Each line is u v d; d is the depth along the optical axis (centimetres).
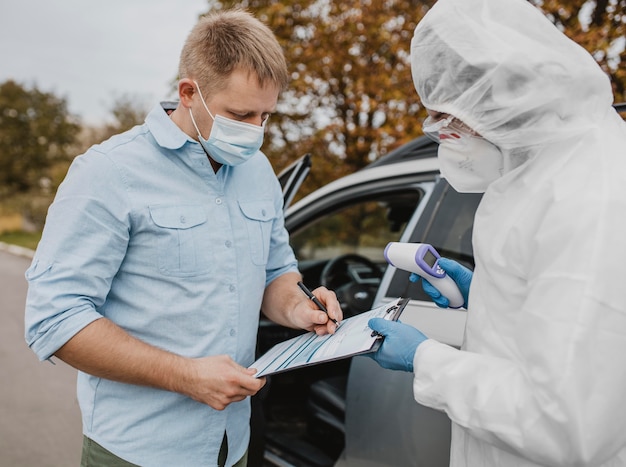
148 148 134
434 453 160
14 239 1780
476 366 104
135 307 133
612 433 90
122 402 135
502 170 118
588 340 88
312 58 565
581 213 94
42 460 315
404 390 170
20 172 2958
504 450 103
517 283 105
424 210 201
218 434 142
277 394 283
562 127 106
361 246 339
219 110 132
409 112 521
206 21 136
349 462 186
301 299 157
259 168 158
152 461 135
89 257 125
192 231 134
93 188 126
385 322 123
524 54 104
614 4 366
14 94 3039
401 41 517
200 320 135
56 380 436
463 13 111
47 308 123
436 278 141
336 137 597
